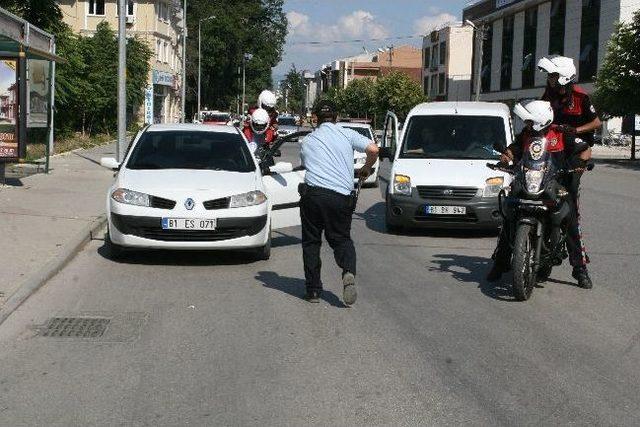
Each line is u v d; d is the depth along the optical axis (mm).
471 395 4980
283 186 9961
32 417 4523
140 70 41781
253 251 9414
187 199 8828
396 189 11766
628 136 51344
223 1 79750
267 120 12781
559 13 58094
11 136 14812
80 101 35625
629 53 32969
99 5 58531
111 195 9078
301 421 4504
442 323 6711
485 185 11484
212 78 81750
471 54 84938
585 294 7922
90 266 8859
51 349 5805
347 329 6461
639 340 6309
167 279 8312
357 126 20938
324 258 9859
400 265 9398
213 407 4703
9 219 11164
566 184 7945
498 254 8156
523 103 7539
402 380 5238
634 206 16375
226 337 6180
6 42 14500
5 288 7281
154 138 10297
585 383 5250
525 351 5945
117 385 5066
